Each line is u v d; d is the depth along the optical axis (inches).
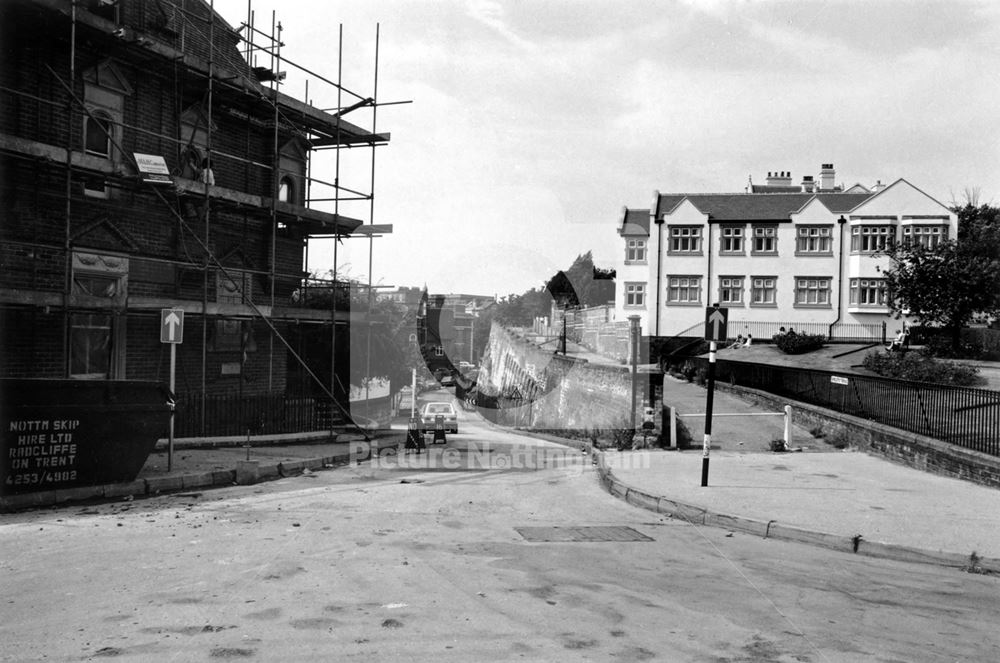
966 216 2150.6
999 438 501.0
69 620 217.8
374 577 269.3
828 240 1866.4
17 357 555.8
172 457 565.0
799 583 282.8
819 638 216.8
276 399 767.7
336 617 222.7
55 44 588.1
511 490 513.7
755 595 262.1
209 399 699.4
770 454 660.1
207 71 686.5
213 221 755.4
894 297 1412.4
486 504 455.2
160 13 693.3
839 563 321.1
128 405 458.6
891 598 265.9
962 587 285.4
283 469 582.2
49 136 582.9
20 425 418.9
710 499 442.9
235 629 210.7
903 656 204.4
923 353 1266.0
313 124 848.9
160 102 692.7
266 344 824.3
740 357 1528.1
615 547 338.3
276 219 764.6
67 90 547.5
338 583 260.1
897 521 381.7
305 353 916.0
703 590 267.0
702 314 1897.1
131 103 661.9
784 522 378.0
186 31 733.9
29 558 291.9
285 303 858.8
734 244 1902.1
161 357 682.2
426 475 588.7
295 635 206.5
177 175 705.6
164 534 339.9
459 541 340.5
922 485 493.4
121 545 315.9
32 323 562.9
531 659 192.5
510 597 249.0
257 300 817.5
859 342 1594.5
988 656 206.2
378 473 593.9
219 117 770.8
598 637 211.5
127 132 656.4
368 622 218.8
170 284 695.1
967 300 1284.4
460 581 267.6
